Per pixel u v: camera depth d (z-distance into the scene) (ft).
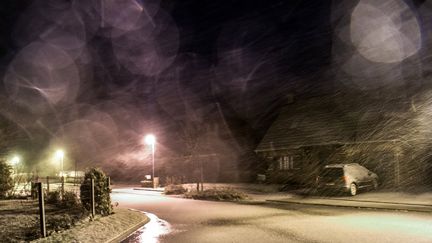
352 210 51.01
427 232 34.24
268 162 99.19
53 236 33.04
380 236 32.86
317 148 85.92
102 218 43.32
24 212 46.80
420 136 69.41
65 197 55.72
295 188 84.74
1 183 65.62
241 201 67.36
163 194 91.09
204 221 44.34
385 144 73.92
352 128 81.20
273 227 38.63
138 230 39.81
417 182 68.90
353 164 70.54
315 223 40.60
